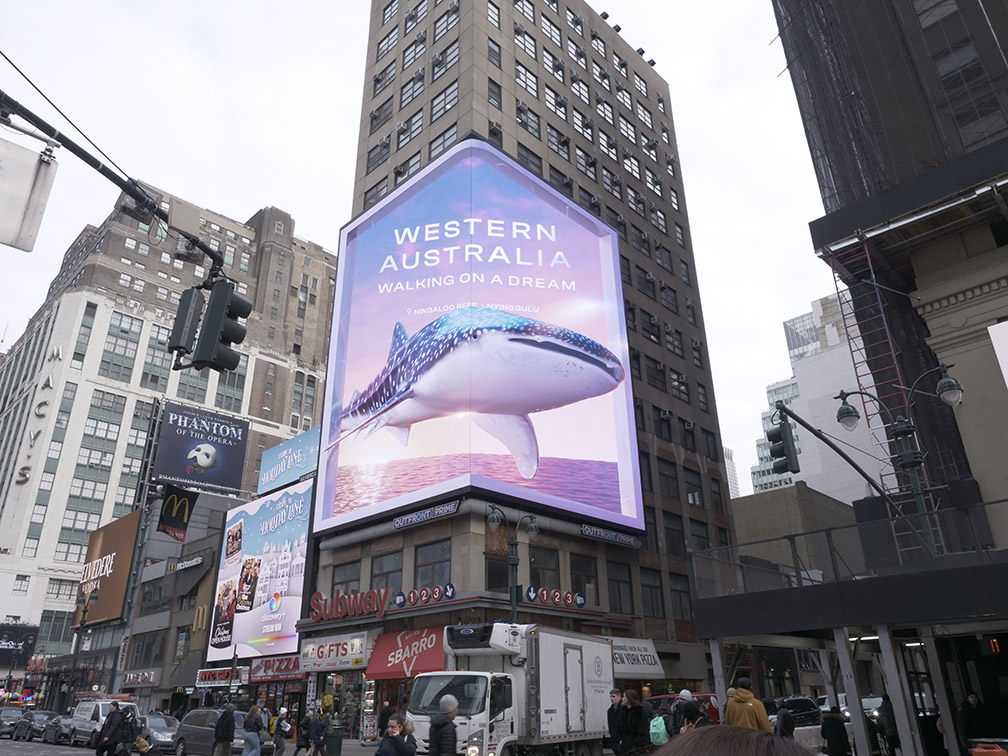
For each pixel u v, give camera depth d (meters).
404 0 52.41
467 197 37.50
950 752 17.22
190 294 8.66
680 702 14.48
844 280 24.31
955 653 17.95
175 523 54.75
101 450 102.12
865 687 45.59
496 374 34.44
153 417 70.12
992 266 20.45
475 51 43.47
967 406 20.25
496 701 15.80
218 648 44.41
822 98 28.70
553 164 45.78
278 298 123.31
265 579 42.34
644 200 53.38
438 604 30.58
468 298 35.38
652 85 62.09
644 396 45.22
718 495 48.22
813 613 14.52
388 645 31.78
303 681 37.50
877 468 82.12
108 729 16.84
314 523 37.62
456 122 42.06
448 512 31.70
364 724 31.80
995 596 12.73
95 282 108.81
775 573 15.45
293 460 46.31
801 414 92.31
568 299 38.50
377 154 48.28
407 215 39.59
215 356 8.35
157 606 54.38
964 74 23.84
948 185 20.61
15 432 106.06
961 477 20.84
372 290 39.22
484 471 32.25
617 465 37.38
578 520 35.34
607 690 20.03
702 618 15.94
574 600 33.31
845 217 22.56
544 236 39.00
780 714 13.74
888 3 26.31
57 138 7.48
